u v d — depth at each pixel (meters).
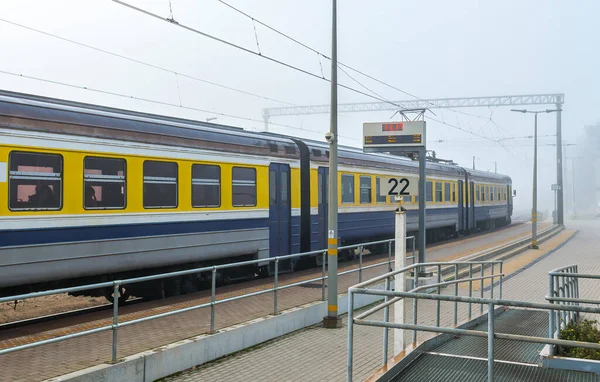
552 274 9.18
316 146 18.55
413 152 18.02
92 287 7.71
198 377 8.71
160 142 12.63
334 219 12.43
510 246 28.00
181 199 13.12
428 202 28.05
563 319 9.51
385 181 11.45
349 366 7.05
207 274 14.88
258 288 14.30
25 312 12.75
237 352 10.14
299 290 14.23
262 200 15.70
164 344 8.91
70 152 10.79
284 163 16.66
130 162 11.95
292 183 16.98
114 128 11.66
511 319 12.52
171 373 8.71
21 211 10.00
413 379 7.23
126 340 9.08
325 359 9.82
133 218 11.98
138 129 12.18
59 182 10.62
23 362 7.75
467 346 9.47
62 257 10.65
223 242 14.35
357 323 6.96
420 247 16.81
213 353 9.59
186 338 9.33
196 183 13.57
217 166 14.20
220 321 10.70
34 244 10.20
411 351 8.16
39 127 10.30
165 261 12.76
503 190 44.19
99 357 8.06
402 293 6.64
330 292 12.31
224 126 15.01
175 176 13.03
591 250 29.34
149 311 11.30
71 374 7.25
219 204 14.22
